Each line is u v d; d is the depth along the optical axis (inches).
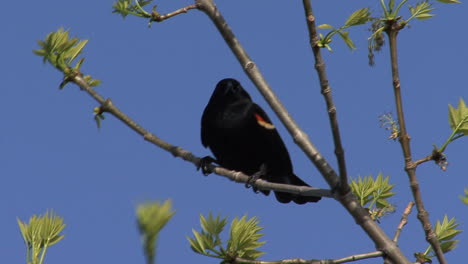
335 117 256.5
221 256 286.8
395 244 267.9
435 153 249.0
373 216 298.2
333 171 275.0
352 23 250.1
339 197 274.5
